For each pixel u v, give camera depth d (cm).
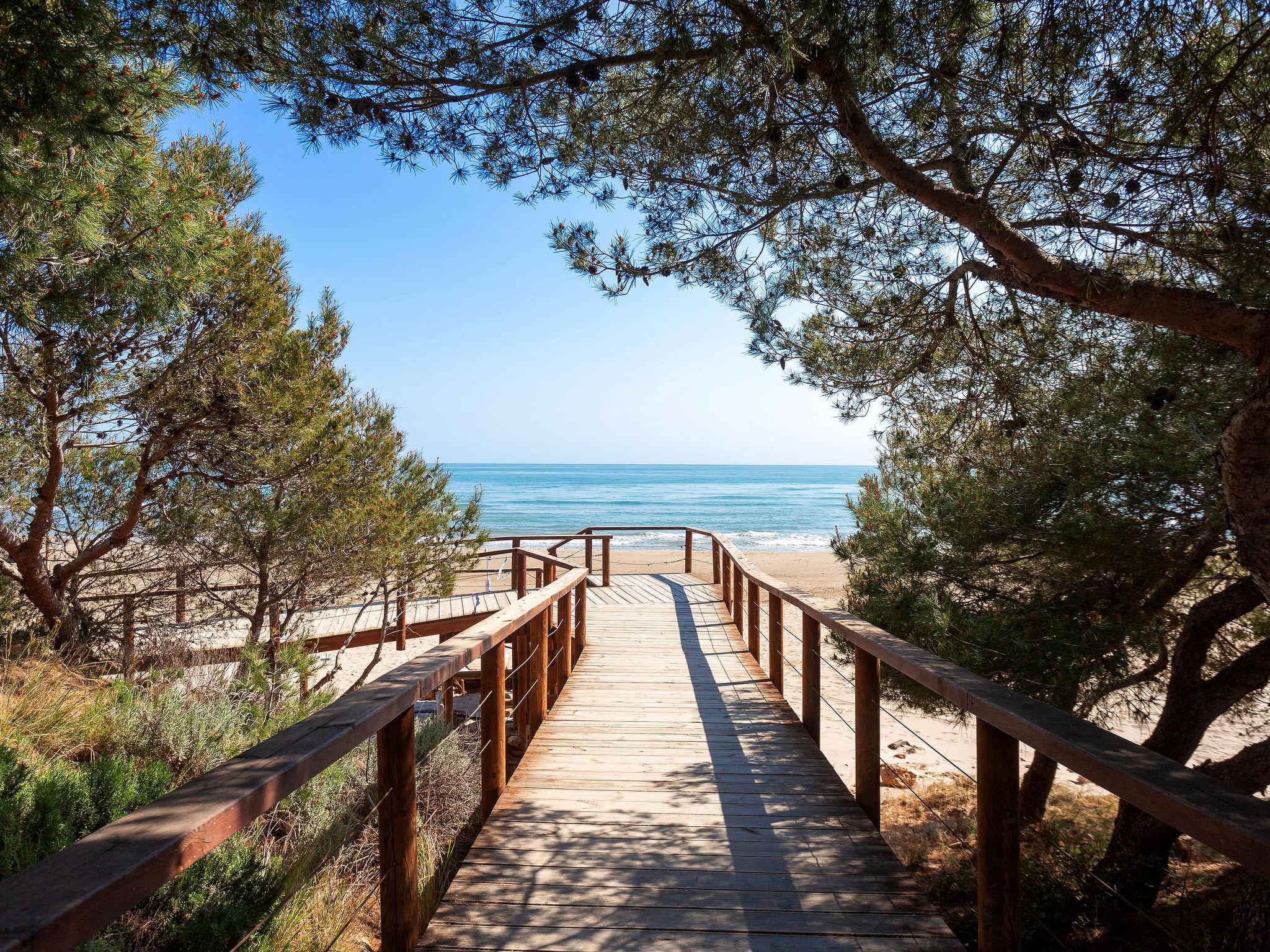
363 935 269
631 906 251
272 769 147
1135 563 415
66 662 572
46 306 368
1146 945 390
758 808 336
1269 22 230
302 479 725
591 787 362
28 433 589
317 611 948
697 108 316
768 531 4291
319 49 274
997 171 273
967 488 478
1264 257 279
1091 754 154
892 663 275
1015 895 203
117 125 287
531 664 459
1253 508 236
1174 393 360
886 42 243
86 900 96
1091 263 294
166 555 732
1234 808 125
